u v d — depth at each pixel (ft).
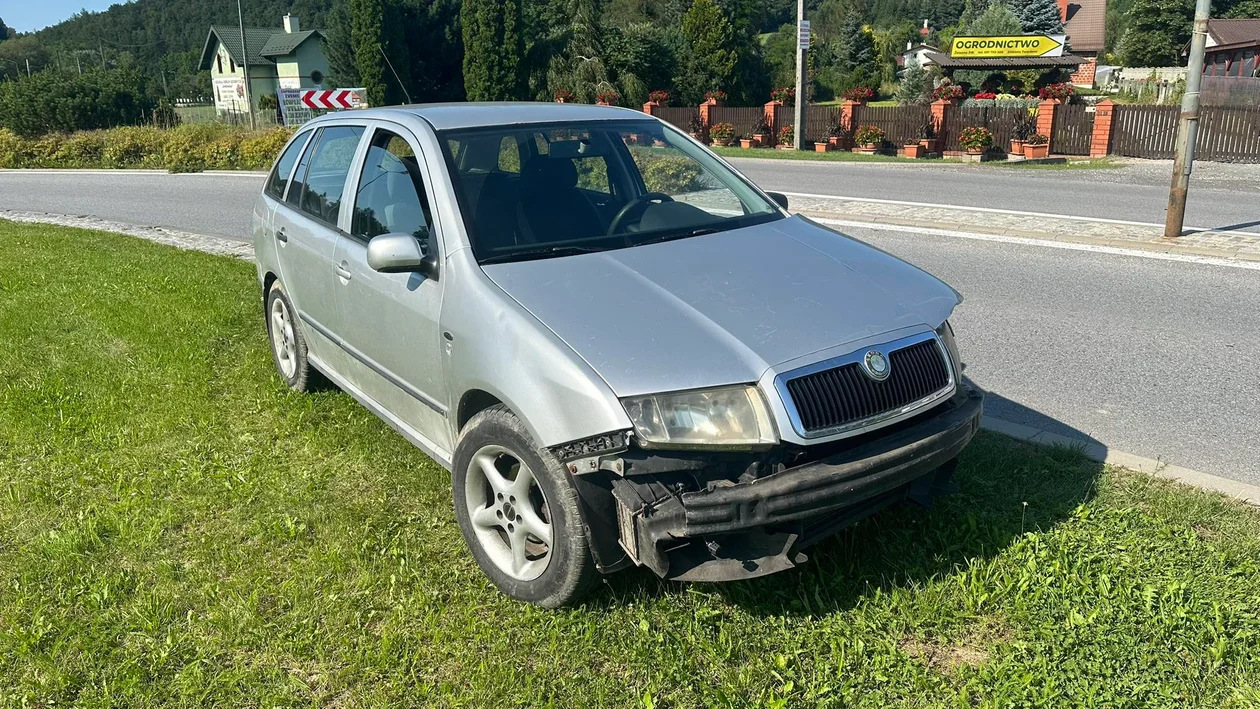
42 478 14.74
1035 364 19.90
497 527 11.69
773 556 9.98
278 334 18.74
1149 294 25.59
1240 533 11.98
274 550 12.42
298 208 16.98
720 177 15.33
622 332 10.16
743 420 9.58
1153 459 14.76
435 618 10.71
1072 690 9.21
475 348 11.02
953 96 82.64
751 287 11.28
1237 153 67.26
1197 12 30.45
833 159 75.46
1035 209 42.24
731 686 9.43
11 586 11.68
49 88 105.91
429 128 13.58
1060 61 128.67
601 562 10.07
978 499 13.02
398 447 15.64
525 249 12.08
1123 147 72.69
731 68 155.33
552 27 137.69
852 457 9.95
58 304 25.49
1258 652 9.66
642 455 9.59
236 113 105.09
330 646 10.41
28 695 9.73
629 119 15.69
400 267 11.91
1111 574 11.02
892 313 11.09
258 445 15.90
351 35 148.77
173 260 32.19
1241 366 19.43
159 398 18.08
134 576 11.86
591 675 9.77
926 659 9.87
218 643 10.48
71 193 64.18
